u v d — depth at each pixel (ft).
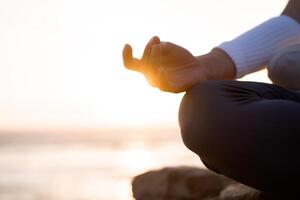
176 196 13.46
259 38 6.35
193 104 5.72
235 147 5.49
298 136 5.42
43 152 470.39
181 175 13.78
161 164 302.45
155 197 13.82
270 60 6.43
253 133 5.45
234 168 5.61
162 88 5.68
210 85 5.75
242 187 10.24
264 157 5.43
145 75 5.68
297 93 6.07
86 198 159.74
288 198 5.61
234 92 5.69
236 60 6.18
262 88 5.86
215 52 6.23
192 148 5.84
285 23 6.48
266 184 5.55
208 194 13.37
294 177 5.43
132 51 5.53
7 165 320.50
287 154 5.40
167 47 5.58
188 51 5.74
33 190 186.50
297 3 6.56
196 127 5.67
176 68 5.73
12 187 197.57
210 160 5.77
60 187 194.39
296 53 6.28
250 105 5.57
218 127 5.53
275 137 5.43
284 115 5.47
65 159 368.07
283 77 6.34
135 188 14.26
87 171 267.80
